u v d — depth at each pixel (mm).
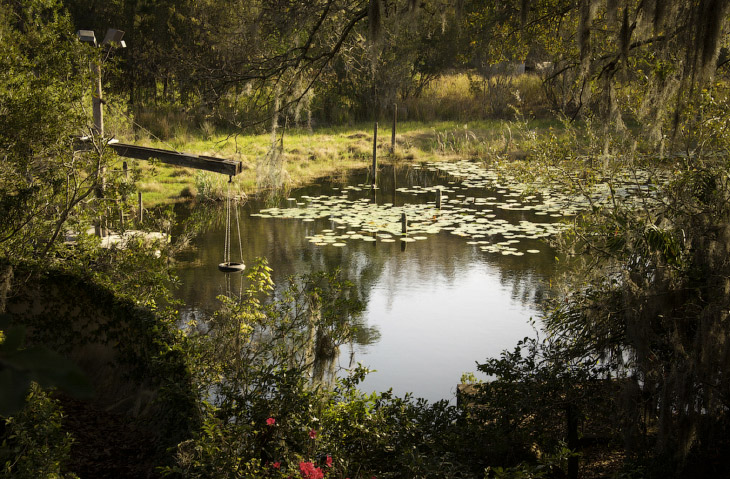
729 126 6098
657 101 6484
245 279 12133
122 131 22672
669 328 5387
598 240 6465
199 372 6090
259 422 5160
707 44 5203
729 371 4793
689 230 5629
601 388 5770
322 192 20266
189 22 25688
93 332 7145
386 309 10852
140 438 6055
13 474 4086
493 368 6164
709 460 4930
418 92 32500
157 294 7977
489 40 9586
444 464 4859
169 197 18328
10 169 7707
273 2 7086
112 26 26891
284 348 6617
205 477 4594
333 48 7125
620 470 5266
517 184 21234
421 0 6953
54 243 8055
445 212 17844
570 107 27594
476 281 12344
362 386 8016
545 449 5543
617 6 5621
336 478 4945
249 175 20938
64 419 6199
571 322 6426
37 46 8445
